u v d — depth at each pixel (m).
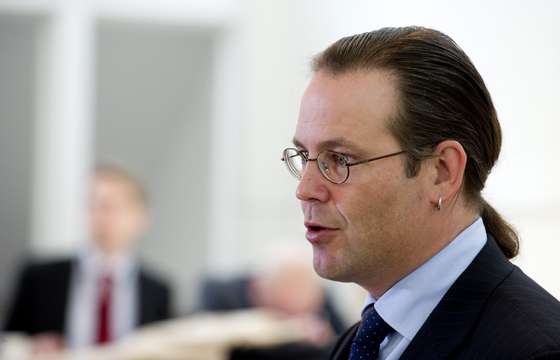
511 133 6.33
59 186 9.32
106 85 10.91
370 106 1.87
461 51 1.95
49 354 5.31
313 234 1.94
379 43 1.93
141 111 11.28
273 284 5.91
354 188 1.87
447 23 7.10
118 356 4.66
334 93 1.91
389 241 1.89
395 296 1.94
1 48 9.58
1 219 9.91
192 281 10.95
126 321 6.01
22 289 5.98
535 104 6.12
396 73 1.88
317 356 4.66
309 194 1.91
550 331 1.67
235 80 9.82
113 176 6.04
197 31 10.05
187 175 11.23
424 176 1.89
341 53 1.94
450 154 1.89
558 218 5.93
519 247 2.11
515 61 6.33
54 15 9.31
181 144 11.38
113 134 11.51
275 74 9.63
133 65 10.74
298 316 5.87
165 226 11.68
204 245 10.77
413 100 1.87
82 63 9.41
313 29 9.18
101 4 9.46
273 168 9.61
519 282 1.85
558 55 5.93
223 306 6.41
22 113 9.70
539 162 6.09
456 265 1.91
